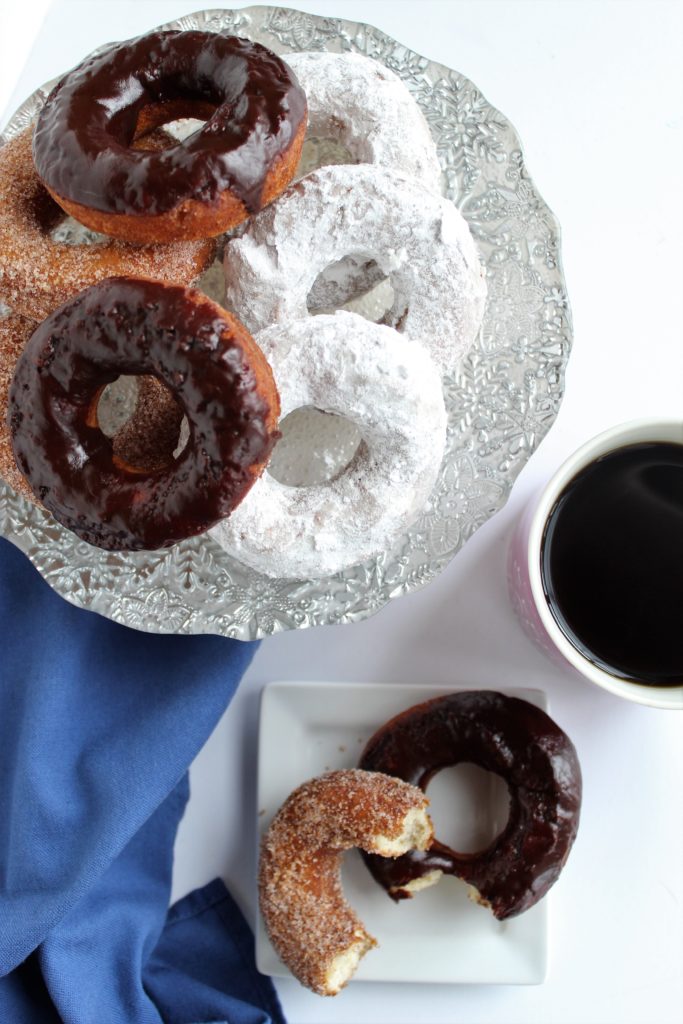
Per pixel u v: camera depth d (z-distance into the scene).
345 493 0.51
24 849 0.57
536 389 0.56
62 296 0.50
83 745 0.58
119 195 0.48
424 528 0.55
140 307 0.47
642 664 0.57
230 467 0.47
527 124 0.61
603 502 0.56
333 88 0.53
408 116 0.53
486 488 0.56
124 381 0.55
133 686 0.58
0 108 0.59
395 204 0.51
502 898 0.57
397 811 0.56
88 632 0.58
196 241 0.50
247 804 0.61
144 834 0.60
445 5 0.60
